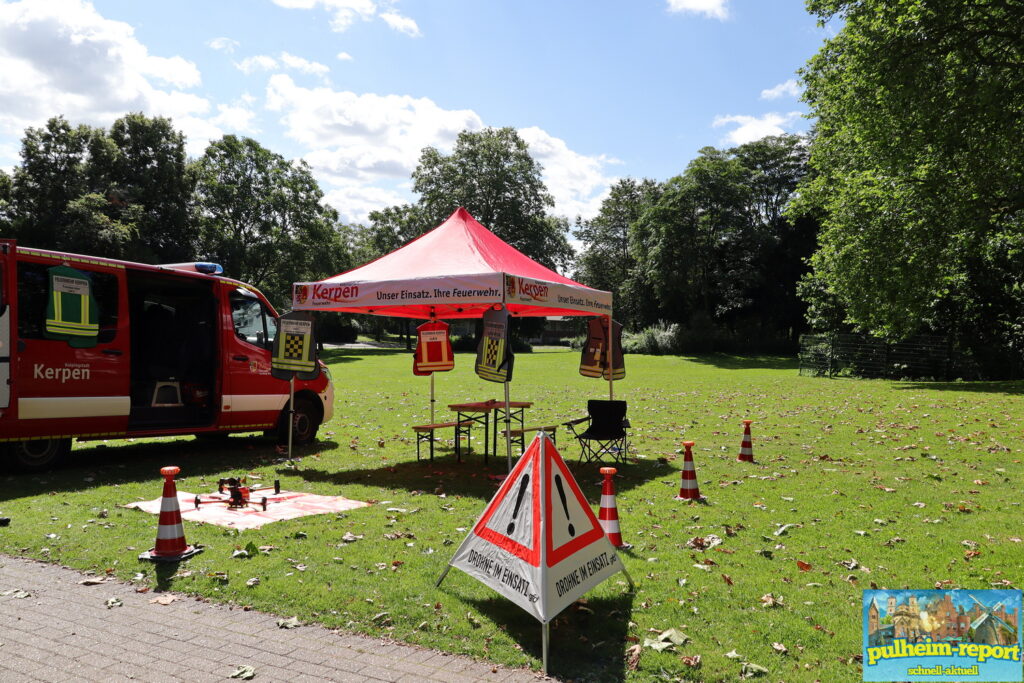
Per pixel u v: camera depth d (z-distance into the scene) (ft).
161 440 39.60
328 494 25.81
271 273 171.01
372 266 33.83
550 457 14.65
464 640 13.17
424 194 195.83
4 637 13.37
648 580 16.22
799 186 99.76
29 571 17.11
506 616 14.26
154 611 14.66
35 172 125.18
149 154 139.95
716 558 17.95
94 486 26.73
